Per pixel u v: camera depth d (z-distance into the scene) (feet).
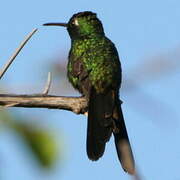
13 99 20.84
